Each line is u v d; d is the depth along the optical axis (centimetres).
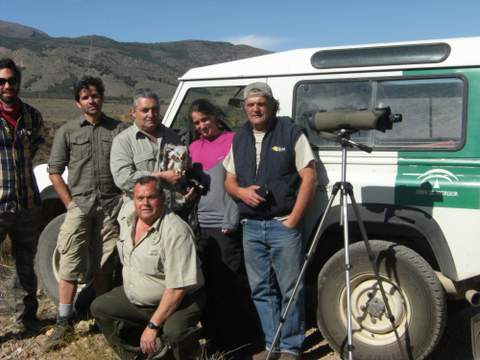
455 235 395
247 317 462
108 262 478
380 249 411
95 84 453
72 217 467
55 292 546
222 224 427
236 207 422
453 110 407
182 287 377
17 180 466
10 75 447
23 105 473
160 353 406
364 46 440
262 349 458
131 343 420
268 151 400
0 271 647
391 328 412
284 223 403
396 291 410
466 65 402
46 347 461
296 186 405
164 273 388
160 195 381
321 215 438
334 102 445
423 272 398
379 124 362
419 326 400
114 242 475
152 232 385
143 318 409
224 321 443
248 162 406
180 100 503
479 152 395
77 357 445
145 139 428
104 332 409
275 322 425
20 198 468
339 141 381
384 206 413
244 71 477
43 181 565
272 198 400
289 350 416
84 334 486
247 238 418
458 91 406
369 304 415
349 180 426
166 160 419
